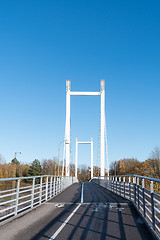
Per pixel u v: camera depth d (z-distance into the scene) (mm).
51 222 8016
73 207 11125
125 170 68938
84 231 6926
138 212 9547
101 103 50812
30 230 7000
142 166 56750
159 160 52719
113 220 8312
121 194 16203
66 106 49719
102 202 12750
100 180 33062
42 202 12930
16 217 8742
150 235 6504
